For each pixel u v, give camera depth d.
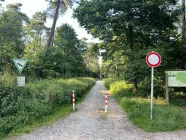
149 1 15.91
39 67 22.94
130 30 17.95
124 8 16.64
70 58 29.52
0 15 23.64
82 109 11.79
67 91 13.97
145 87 17.06
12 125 7.49
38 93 11.20
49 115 9.72
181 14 18.61
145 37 18.22
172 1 17.23
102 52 22.12
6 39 23.38
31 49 34.84
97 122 8.80
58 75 23.25
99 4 16.67
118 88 20.83
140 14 16.70
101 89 28.53
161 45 16.25
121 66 18.08
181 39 17.53
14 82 11.09
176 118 8.52
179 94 15.95
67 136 6.87
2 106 8.53
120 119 9.38
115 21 16.70
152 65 9.02
